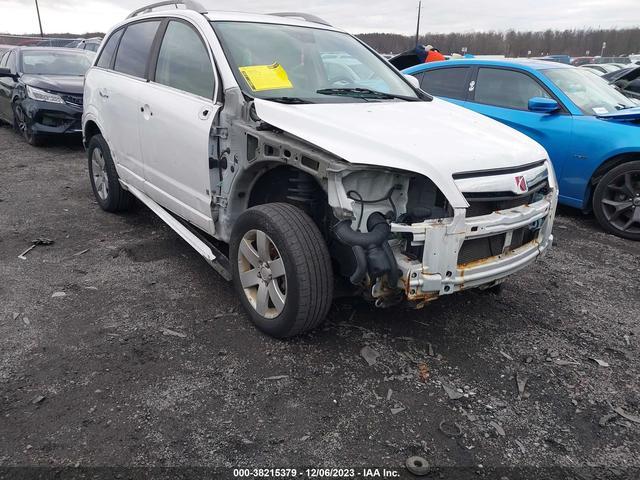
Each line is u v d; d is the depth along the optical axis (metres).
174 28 4.08
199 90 3.61
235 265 3.27
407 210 2.78
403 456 2.31
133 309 3.46
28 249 4.39
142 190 4.48
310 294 2.82
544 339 3.31
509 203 2.94
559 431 2.51
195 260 4.28
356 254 2.59
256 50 3.63
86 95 5.32
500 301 3.80
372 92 3.78
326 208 3.04
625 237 5.25
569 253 4.83
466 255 2.79
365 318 3.42
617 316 3.65
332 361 2.95
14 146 8.86
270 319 3.07
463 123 3.35
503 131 3.38
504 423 2.54
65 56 9.84
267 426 2.45
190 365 2.88
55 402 2.55
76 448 2.28
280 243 2.83
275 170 3.30
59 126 8.46
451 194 2.60
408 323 3.40
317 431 2.43
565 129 5.51
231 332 3.21
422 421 2.53
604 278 4.29
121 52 4.86
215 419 2.48
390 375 2.86
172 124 3.73
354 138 2.75
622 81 8.72
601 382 2.89
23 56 9.45
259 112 3.08
